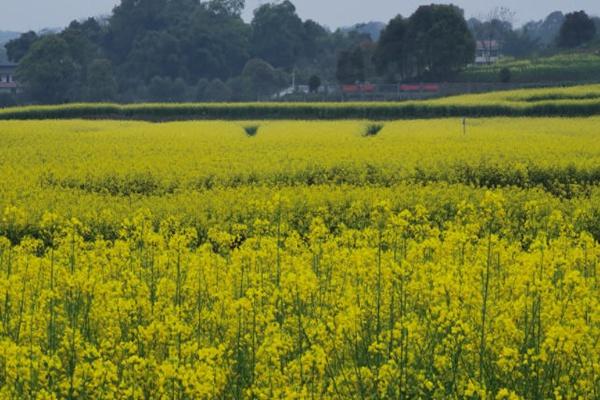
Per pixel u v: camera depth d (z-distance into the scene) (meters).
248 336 18.47
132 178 56.91
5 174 56.84
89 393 16.72
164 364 15.52
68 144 82.38
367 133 111.38
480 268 21.38
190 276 22.41
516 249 25.36
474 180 59.41
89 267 24.73
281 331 19.59
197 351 16.66
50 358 17.41
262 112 157.38
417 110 146.75
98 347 19.66
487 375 17.61
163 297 21.83
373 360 18.66
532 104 138.75
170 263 24.94
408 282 21.44
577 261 24.53
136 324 20.47
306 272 21.19
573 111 136.50
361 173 58.94
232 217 41.12
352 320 18.17
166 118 160.62
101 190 55.12
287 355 18.69
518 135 87.94
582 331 16.53
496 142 76.62
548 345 16.73
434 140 81.12
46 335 19.84
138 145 80.25
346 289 22.31
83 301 21.75
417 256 23.14
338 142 81.00
